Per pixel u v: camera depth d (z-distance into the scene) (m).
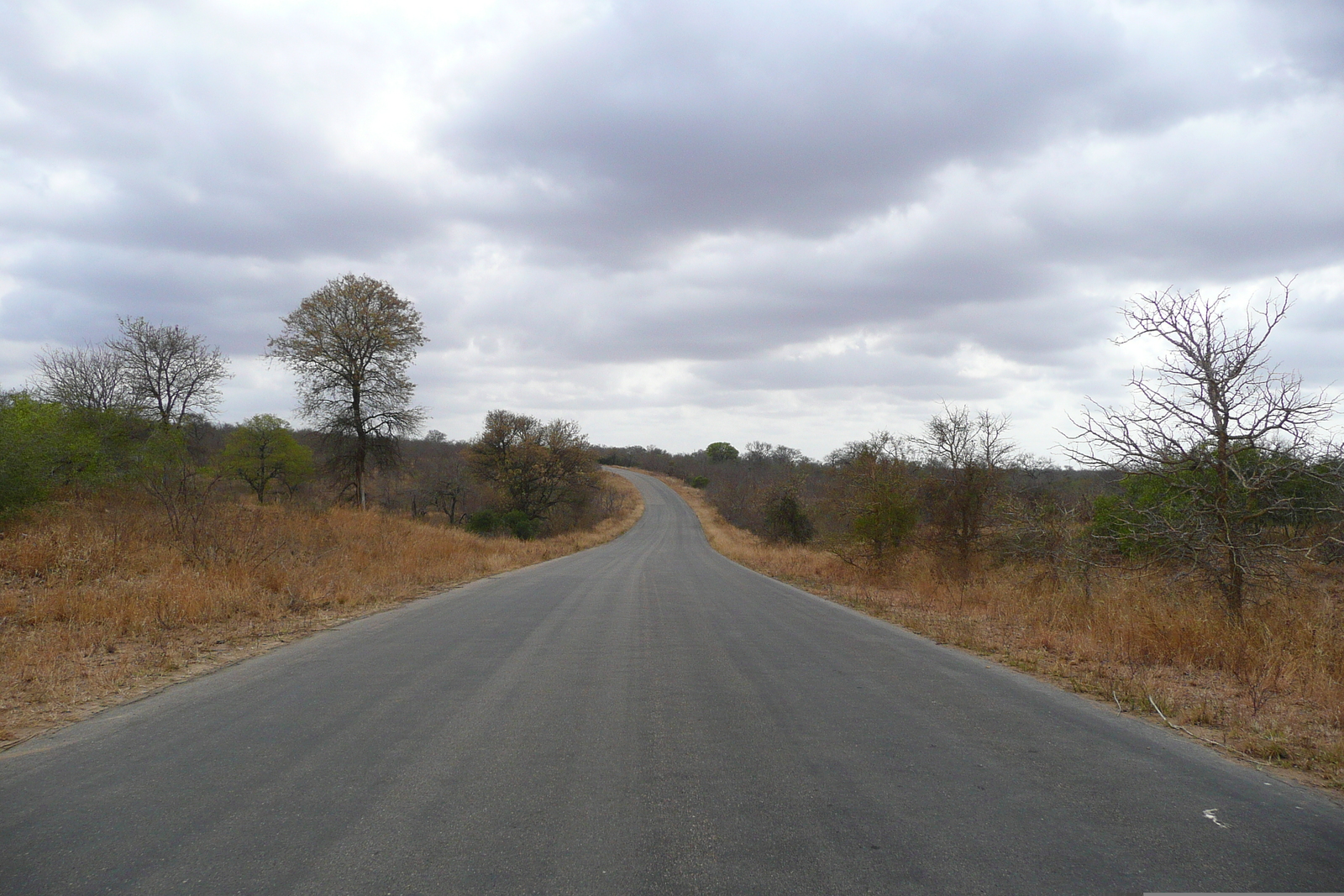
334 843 3.44
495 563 25.25
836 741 5.04
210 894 2.96
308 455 44.06
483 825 3.63
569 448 58.91
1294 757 4.85
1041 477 19.50
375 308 38.16
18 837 3.52
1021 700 6.32
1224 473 9.59
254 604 11.62
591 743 4.98
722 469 130.88
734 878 3.08
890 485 21.86
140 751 4.87
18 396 22.53
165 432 26.28
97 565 13.14
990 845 3.43
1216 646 8.01
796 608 13.78
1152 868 3.20
